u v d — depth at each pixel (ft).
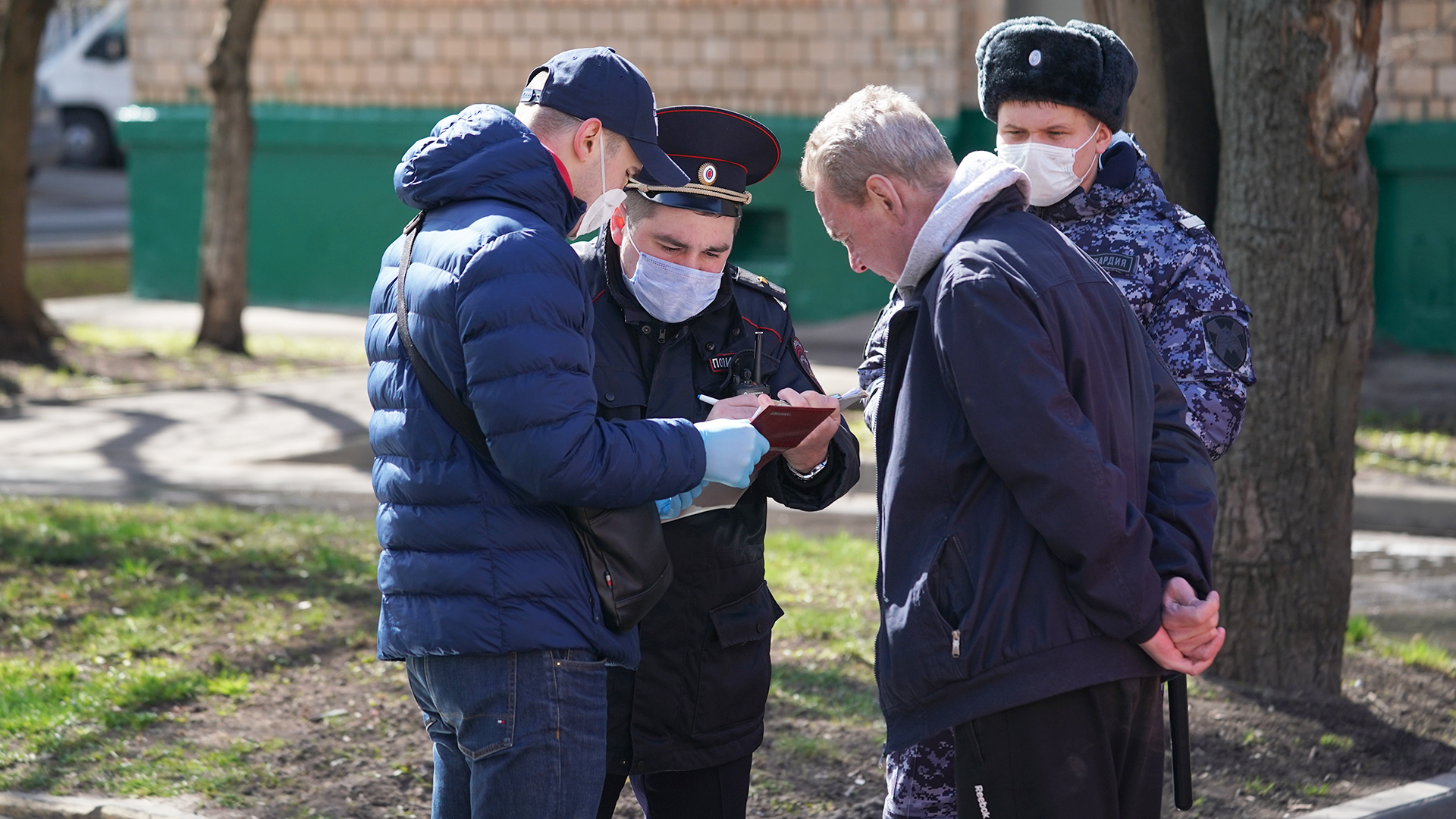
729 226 13.07
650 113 12.14
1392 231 58.54
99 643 23.22
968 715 11.18
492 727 11.39
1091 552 10.68
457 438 11.27
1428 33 54.65
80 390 51.90
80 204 111.96
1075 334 11.10
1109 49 14.28
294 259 76.18
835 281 67.97
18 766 18.80
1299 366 21.07
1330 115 20.27
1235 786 18.37
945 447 11.37
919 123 12.24
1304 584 21.58
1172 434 11.97
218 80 59.16
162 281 78.28
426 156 11.52
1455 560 33.83
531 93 12.07
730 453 11.86
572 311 11.05
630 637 12.03
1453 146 56.44
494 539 11.25
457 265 11.01
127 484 39.14
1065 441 10.62
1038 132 14.32
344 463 42.68
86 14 127.85
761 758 19.44
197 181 76.84
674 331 13.55
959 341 10.94
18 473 40.01
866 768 19.15
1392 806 17.49
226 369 56.80
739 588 13.51
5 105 55.93
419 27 71.97
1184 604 11.12
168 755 19.20
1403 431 45.37
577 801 11.52
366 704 21.13
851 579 28.40
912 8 65.00
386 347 11.65
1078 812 11.16
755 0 66.85
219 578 27.02
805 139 67.00
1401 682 22.99
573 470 10.83
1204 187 21.74
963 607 11.21
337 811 17.74
